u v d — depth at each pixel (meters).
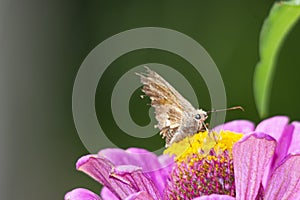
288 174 0.33
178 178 0.35
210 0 0.69
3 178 0.68
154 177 0.36
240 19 0.68
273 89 0.64
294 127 0.35
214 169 0.35
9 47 0.69
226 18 0.68
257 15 0.67
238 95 0.66
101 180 0.34
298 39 0.63
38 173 0.69
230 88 0.66
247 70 0.66
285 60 0.63
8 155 0.68
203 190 0.35
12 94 0.69
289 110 0.64
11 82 0.69
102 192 0.36
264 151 0.32
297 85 0.63
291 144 0.35
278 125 0.36
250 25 0.67
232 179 0.35
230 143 0.35
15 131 0.69
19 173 0.69
